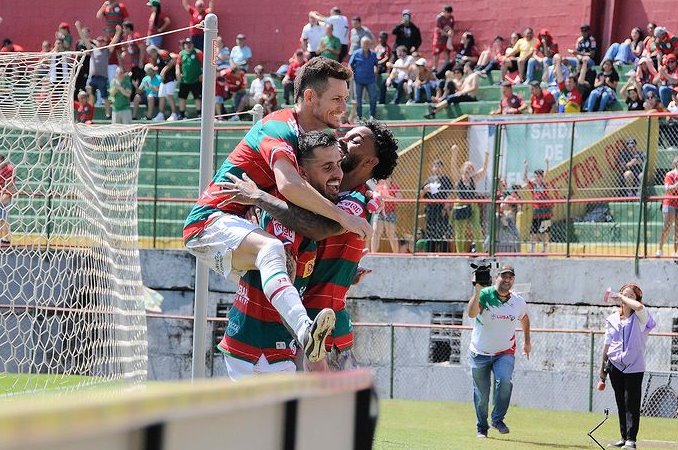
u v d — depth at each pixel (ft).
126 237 110.32
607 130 158.40
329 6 243.40
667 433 119.03
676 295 146.92
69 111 99.19
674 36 200.75
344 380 22.49
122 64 232.94
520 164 161.68
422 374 155.43
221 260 44.88
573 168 158.92
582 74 198.59
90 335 119.44
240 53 237.66
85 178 108.58
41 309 122.93
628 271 150.20
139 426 15.74
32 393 98.53
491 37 230.89
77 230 119.75
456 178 163.73
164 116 217.77
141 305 108.58
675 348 144.15
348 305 164.66
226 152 194.39
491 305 108.37
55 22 257.75
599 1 223.30
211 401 16.97
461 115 207.51
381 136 48.44
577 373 147.43
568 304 153.69
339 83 46.98
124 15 240.73
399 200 164.66
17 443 13.52
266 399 18.92
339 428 23.62
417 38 224.53
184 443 17.19
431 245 163.84
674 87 192.34
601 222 156.46
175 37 247.70
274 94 217.36
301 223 44.27
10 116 100.01
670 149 155.02
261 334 47.01
